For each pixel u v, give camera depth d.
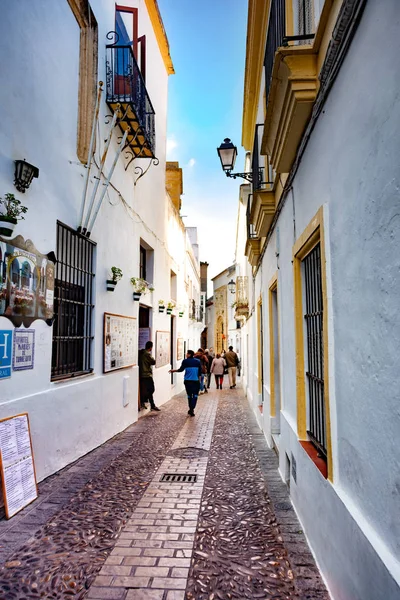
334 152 2.67
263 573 2.96
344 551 2.38
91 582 2.84
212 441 7.20
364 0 2.08
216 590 2.76
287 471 4.84
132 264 8.95
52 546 3.32
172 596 2.69
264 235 6.83
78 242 6.23
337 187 2.60
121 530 3.63
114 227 7.70
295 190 4.11
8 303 4.16
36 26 4.89
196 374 10.08
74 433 5.69
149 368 10.30
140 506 4.20
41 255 4.86
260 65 7.40
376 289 1.96
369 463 2.06
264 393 7.60
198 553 3.25
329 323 2.76
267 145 4.41
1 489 3.87
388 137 1.81
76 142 6.03
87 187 6.39
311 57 3.04
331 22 2.70
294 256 4.11
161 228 12.43
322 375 3.36
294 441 4.12
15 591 2.73
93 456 5.99
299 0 3.79
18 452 4.10
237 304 15.41
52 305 5.10
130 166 8.87
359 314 2.20
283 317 4.98
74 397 5.68
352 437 2.34
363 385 2.14
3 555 3.16
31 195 4.69
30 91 4.72
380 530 1.92
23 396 4.43
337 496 2.51
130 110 7.55
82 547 3.32
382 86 1.88
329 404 2.74
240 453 6.40
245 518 3.92
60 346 5.64
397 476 1.74
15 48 4.44
